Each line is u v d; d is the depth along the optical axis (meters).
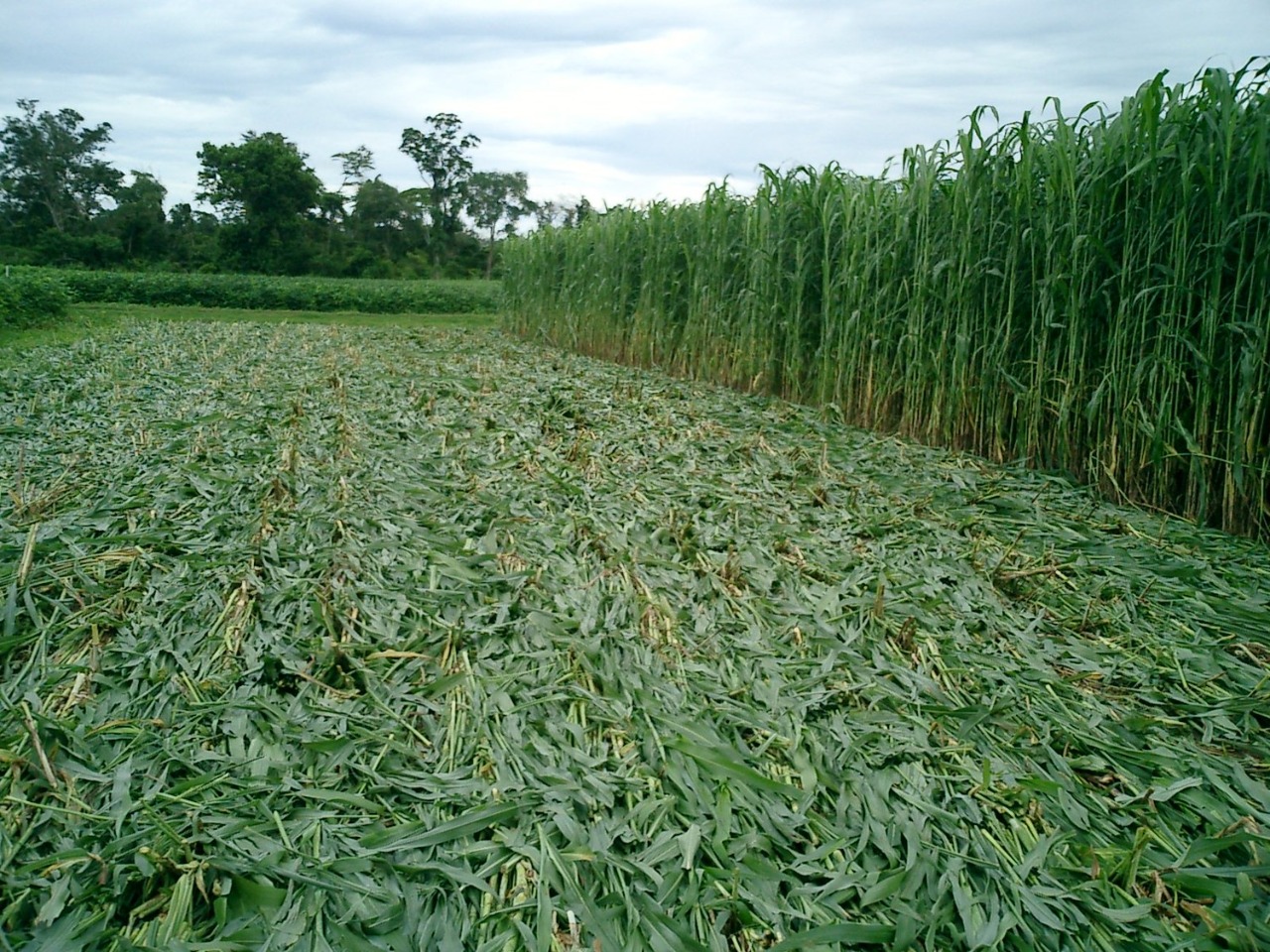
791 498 3.87
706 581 2.89
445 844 1.67
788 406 6.37
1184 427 3.98
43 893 1.51
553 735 2.01
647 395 6.60
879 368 5.79
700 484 4.01
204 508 3.38
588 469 4.21
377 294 21.31
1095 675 2.43
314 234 42.84
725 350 7.68
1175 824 1.79
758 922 1.53
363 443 4.49
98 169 48.88
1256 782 1.92
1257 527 3.68
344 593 2.61
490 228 50.72
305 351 9.10
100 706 2.08
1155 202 3.96
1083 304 4.33
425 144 48.03
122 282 20.59
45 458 4.07
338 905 1.52
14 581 2.53
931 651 2.48
